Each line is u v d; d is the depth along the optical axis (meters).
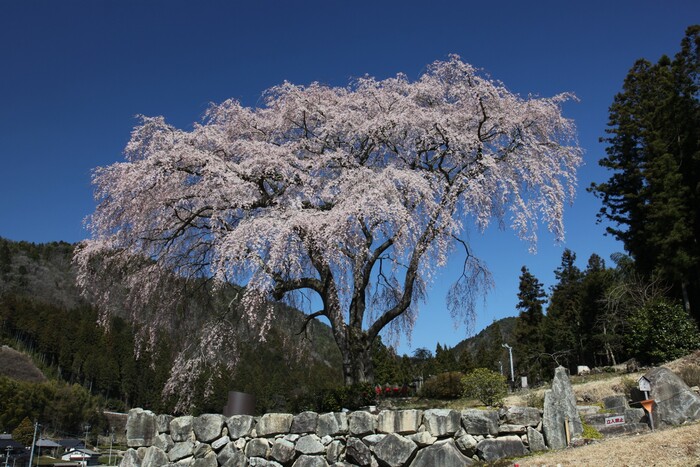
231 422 8.38
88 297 11.99
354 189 10.48
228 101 13.12
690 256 22.73
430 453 7.04
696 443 6.12
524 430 7.25
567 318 39.84
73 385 63.31
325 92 13.14
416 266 11.11
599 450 6.57
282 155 11.69
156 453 8.62
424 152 12.31
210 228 11.45
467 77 12.02
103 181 11.44
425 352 45.38
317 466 7.55
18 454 46.12
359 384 10.06
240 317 11.78
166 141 11.53
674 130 24.61
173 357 12.26
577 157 12.30
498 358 43.56
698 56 25.38
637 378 13.29
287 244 10.17
